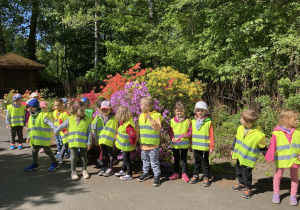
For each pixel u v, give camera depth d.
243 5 9.36
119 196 3.71
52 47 27.62
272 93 7.61
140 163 5.12
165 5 14.67
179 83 5.41
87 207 3.38
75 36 21.41
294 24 8.79
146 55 13.27
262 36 9.19
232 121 8.07
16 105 6.23
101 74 17.06
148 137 4.15
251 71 8.29
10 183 4.19
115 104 5.09
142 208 3.36
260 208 3.36
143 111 4.30
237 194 3.77
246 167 3.65
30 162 5.27
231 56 9.85
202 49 10.88
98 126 4.63
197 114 4.13
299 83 6.60
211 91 9.37
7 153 5.92
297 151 3.36
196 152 4.16
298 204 3.46
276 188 3.52
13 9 23.70
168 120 5.16
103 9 14.36
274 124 6.76
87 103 5.52
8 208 3.37
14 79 16.81
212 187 4.02
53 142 6.80
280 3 8.92
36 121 4.66
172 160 5.00
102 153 4.60
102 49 23.17
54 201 3.56
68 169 4.86
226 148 5.62
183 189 3.96
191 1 10.23
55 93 17.30
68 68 23.80
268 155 3.53
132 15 14.43
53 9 21.91
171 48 12.13
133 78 6.04
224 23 9.81
